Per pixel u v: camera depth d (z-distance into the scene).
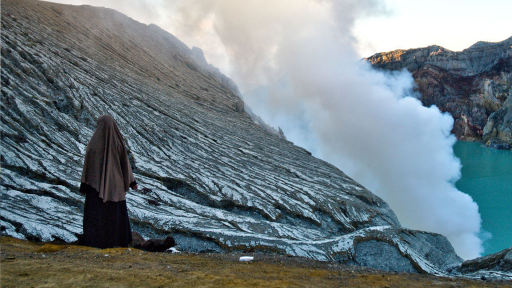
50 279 4.73
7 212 9.62
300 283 5.41
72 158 15.55
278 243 11.95
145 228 11.86
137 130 22.20
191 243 11.53
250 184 19.55
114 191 8.05
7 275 4.74
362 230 14.80
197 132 27.48
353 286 5.47
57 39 30.22
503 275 10.51
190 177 18.23
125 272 5.35
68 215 10.52
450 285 5.85
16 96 17.42
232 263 7.05
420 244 16.52
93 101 22.08
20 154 13.81
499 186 60.09
